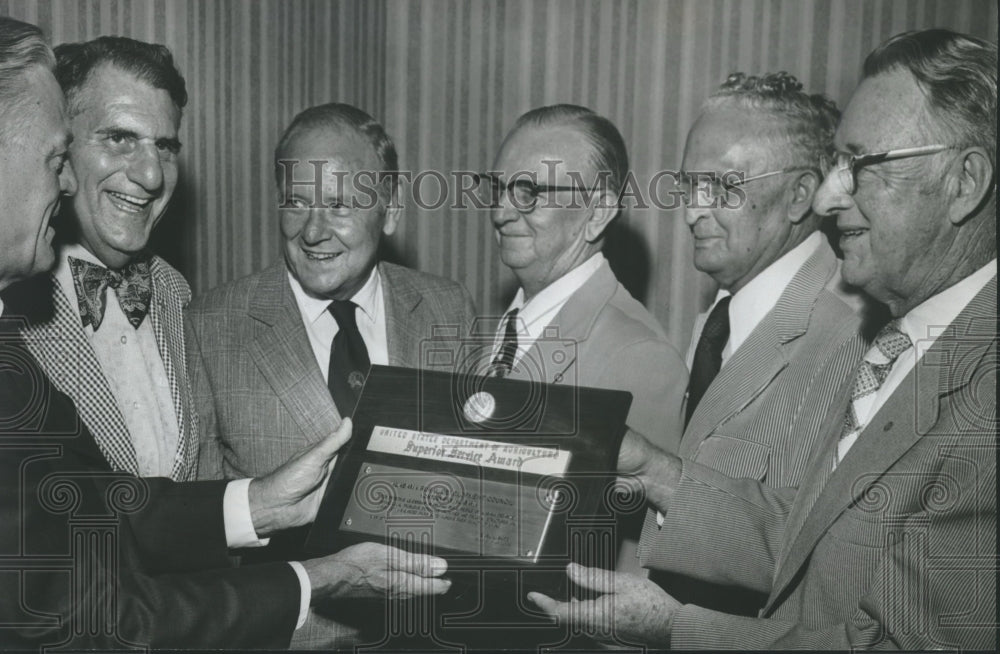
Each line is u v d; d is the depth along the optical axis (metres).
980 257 0.88
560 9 1.63
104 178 1.10
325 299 1.30
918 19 1.49
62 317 1.08
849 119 0.92
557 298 1.22
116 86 1.10
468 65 1.68
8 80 0.85
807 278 1.16
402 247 1.65
